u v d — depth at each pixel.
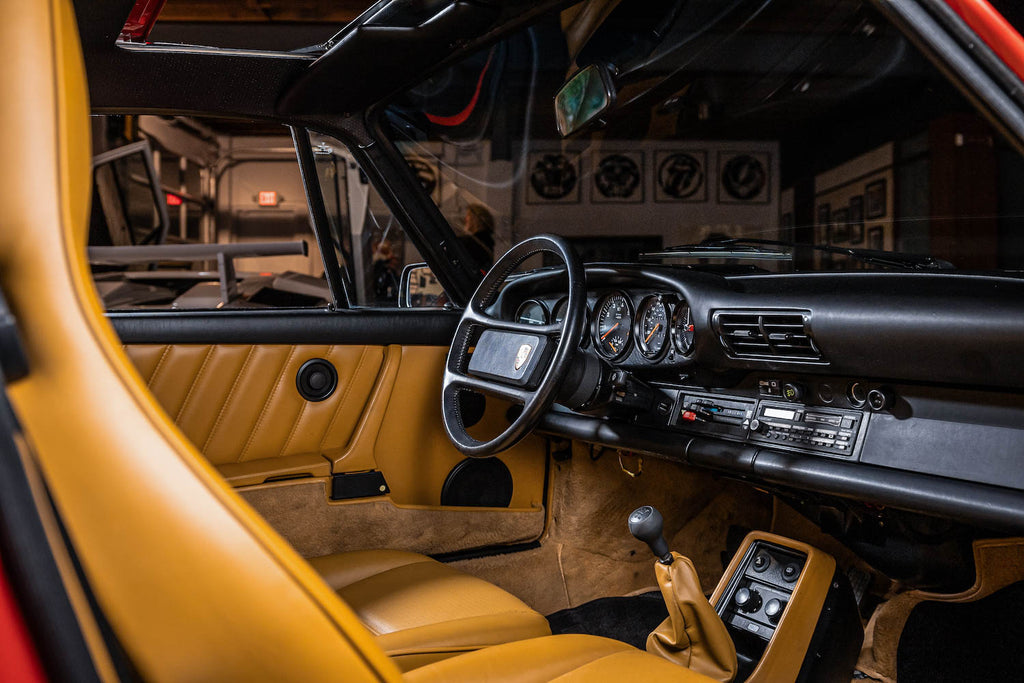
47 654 0.41
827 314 1.43
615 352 1.97
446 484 2.16
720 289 1.66
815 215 7.91
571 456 2.33
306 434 2.01
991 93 0.75
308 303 4.79
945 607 1.87
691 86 7.50
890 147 6.85
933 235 6.09
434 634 1.33
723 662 1.50
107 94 1.83
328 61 1.81
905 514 1.61
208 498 0.47
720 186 8.07
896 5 0.79
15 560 0.41
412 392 2.10
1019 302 1.18
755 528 2.49
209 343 1.89
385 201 2.27
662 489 2.44
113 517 0.44
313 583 0.50
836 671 1.64
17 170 0.45
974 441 1.28
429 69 1.92
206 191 7.34
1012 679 1.72
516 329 1.66
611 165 7.72
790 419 1.57
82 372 0.45
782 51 7.43
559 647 1.17
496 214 2.42
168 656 0.44
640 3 1.82
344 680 0.49
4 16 0.48
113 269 4.29
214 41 1.76
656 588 2.51
